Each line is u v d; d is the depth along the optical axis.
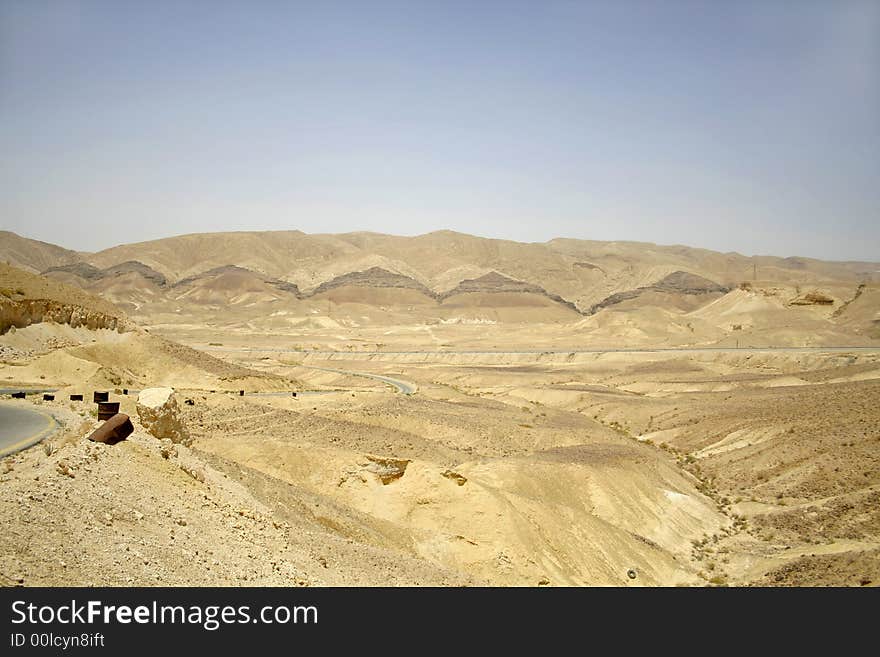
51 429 33.00
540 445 81.00
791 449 80.69
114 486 20.88
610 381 159.50
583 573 44.12
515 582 39.66
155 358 91.00
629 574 46.28
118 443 24.89
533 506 47.31
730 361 174.62
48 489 18.53
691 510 64.50
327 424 66.56
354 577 25.20
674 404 117.12
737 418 99.00
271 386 99.44
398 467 48.69
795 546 57.19
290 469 50.41
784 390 116.50
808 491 70.50
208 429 60.69
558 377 162.62
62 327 88.81
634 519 58.44
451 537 42.06
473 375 164.38
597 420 115.88
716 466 84.44
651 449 91.88
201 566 18.88
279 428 63.41
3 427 33.75
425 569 31.19
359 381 136.88
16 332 83.19
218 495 26.36
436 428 79.62
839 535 57.06
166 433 30.59
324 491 48.09
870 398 91.06
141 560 17.41
